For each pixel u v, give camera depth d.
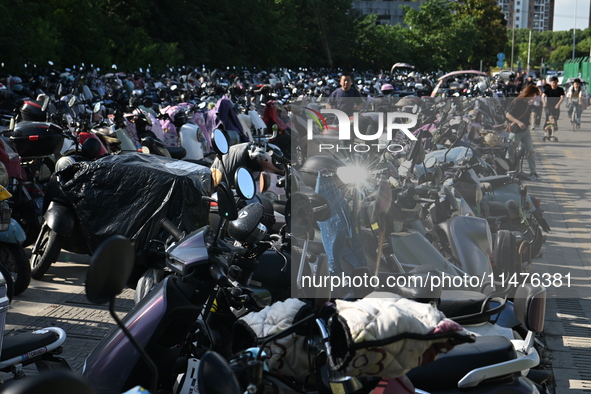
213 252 3.04
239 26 58.97
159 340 3.09
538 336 5.32
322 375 2.77
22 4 33.38
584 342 5.32
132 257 1.96
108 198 5.60
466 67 81.38
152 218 5.43
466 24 79.94
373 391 2.64
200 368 2.18
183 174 5.55
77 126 8.95
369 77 50.69
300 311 2.73
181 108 11.52
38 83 18.94
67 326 5.53
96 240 5.53
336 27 68.56
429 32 78.56
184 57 52.47
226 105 12.49
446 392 3.12
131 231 5.45
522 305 3.09
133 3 50.50
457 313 3.47
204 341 3.49
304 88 24.45
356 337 2.33
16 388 1.31
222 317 3.52
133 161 5.75
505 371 3.13
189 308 3.04
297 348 2.71
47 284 6.58
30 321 5.61
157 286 3.15
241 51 58.44
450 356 3.15
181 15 53.56
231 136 11.94
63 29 38.31
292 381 2.81
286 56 63.56
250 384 2.24
